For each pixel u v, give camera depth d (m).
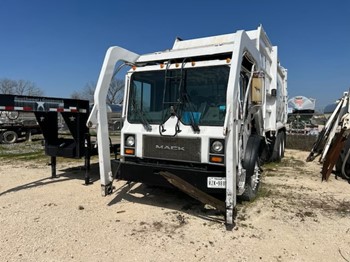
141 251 3.25
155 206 4.71
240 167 4.29
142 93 4.57
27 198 5.05
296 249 3.36
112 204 4.78
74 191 5.51
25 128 15.62
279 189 5.90
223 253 3.24
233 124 3.68
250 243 3.48
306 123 19.44
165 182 4.13
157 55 4.76
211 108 4.05
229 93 3.67
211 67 4.12
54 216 4.22
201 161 3.97
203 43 6.14
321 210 4.68
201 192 3.92
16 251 3.19
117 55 4.81
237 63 3.86
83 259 3.06
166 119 4.28
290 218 4.30
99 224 3.96
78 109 5.88
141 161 4.52
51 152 6.33
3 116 14.66
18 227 3.81
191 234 3.70
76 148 6.01
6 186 5.87
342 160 7.05
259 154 5.30
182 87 4.25
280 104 9.38
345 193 5.68
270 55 7.65
